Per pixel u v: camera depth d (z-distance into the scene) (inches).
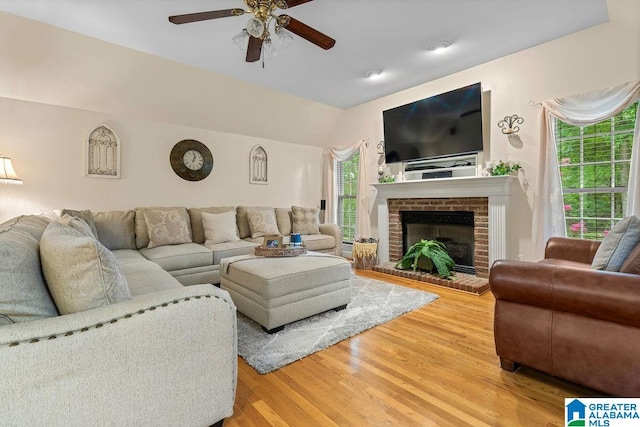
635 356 52.8
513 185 136.5
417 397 60.7
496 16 106.8
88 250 42.4
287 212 194.2
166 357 43.4
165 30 113.6
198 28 112.2
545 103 124.2
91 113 142.0
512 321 67.5
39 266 45.8
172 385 44.2
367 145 200.4
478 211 143.5
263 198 202.7
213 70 150.3
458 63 143.9
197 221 157.1
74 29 113.2
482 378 67.1
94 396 38.0
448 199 154.5
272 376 68.1
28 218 73.4
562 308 60.8
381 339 86.3
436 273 147.9
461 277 141.3
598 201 118.3
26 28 109.9
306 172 224.8
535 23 111.7
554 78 124.3
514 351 67.2
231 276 102.7
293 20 81.7
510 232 136.2
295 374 68.9
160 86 148.8
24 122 127.3
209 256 133.3
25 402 34.0
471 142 141.9
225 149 185.0
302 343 82.9
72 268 42.2
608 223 116.0
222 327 49.4
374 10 102.0
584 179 121.3
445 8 101.7
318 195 232.1
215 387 49.0
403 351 79.4
